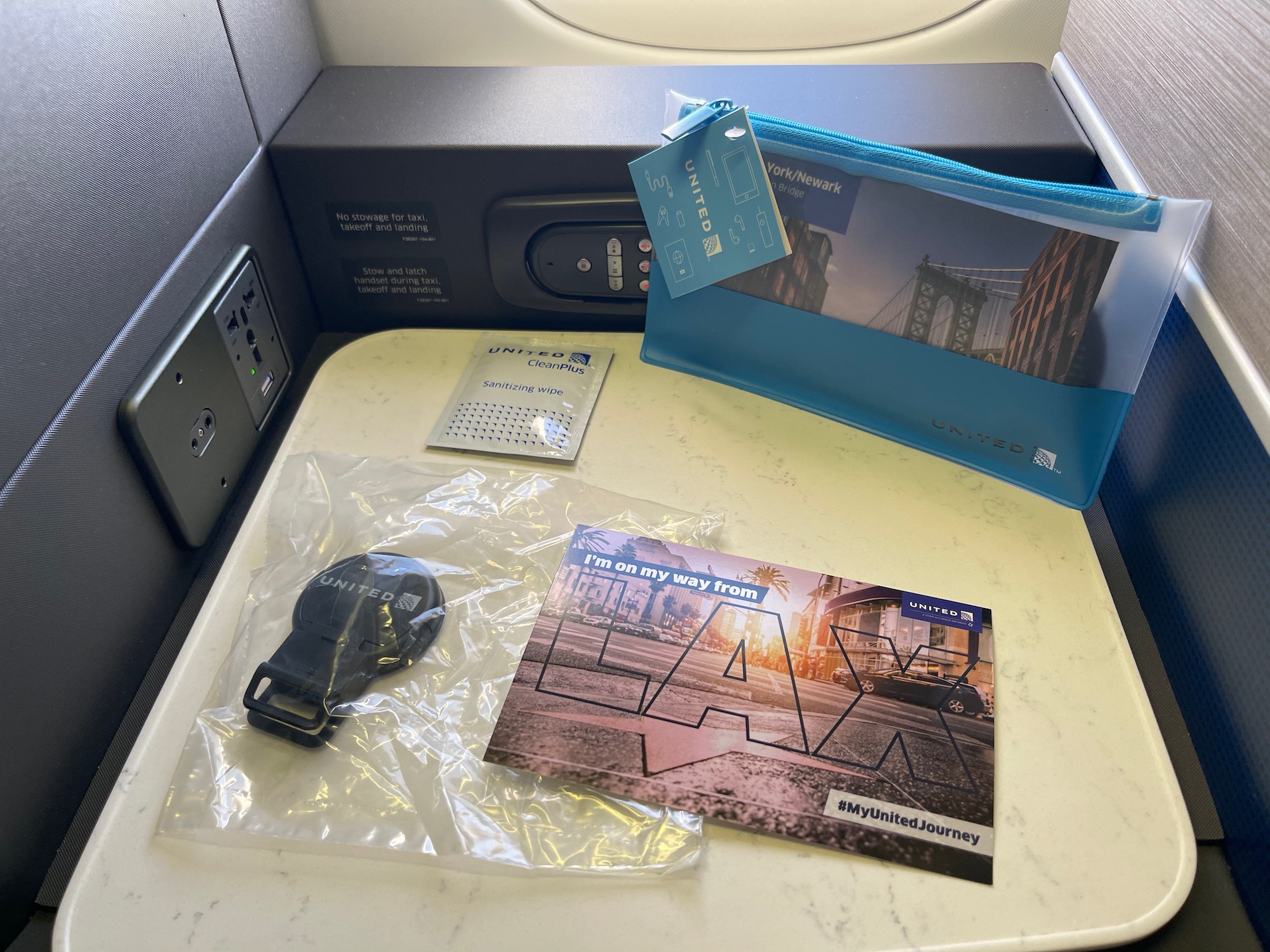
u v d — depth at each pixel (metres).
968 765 0.53
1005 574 0.64
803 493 0.69
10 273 0.47
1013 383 0.66
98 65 0.54
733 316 0.74
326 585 0.61
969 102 0.77
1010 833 0.50
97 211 0.54
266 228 0.75
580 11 0.88
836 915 0.47
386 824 0.50
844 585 0.62
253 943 0.46
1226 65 0.56
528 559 0.64
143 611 0.60
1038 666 0.58
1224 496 0.55
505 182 0.75
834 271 0.68
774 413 0.76
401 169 0.75
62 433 0.51
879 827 0.50
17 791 0.48
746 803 0.51
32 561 0.49
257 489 0.73
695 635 0.59
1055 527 0.67
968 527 0.67
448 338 0.84
